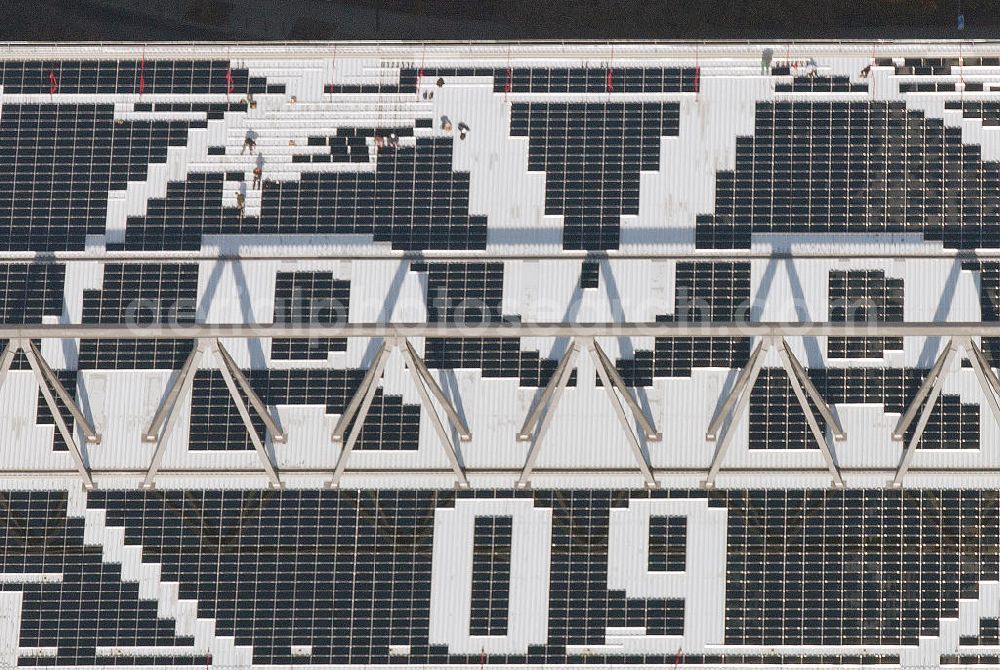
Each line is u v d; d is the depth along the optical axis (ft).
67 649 378.94
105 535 383.86
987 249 388.37
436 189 399.44
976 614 375.04
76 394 390.83
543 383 389.60
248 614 380.17
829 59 399.65
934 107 395.96
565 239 395.55
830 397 385.09
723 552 380.17
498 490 385.29
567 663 378.12
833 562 378.32
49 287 395.96
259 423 388.57
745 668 376.48
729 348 386.93
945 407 383.04
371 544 383.04
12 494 386.32
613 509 383.24
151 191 401.29
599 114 401.08
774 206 393.91
